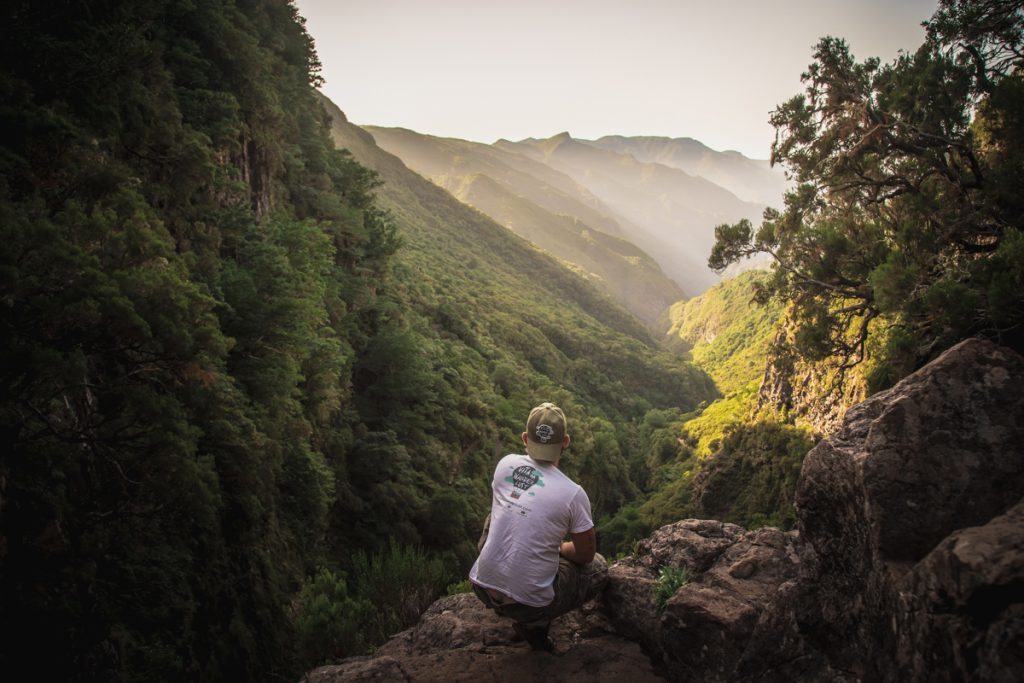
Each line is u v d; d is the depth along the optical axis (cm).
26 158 1371
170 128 2442
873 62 1812
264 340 2478
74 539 1072
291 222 3744
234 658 1395
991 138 1409
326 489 2878
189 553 1433
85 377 962
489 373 9650
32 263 910
